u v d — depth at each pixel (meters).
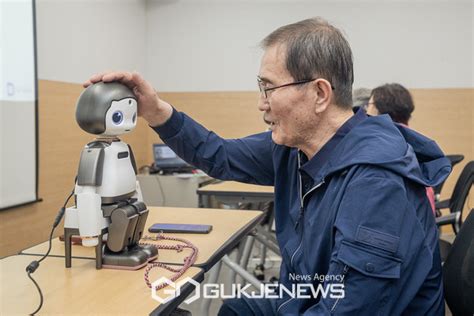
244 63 4.44
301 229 1.18
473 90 4.23
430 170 1.10
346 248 0.90
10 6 2.63
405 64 4.27
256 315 1.20
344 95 1.09
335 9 4.29
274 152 1.35
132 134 4.28
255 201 2.56
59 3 3.13
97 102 1.06
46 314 0.85
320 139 1.11
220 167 1.45
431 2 4.20
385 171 0.95
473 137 4.26
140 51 4.46
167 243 1.31
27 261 1.17
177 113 1.38
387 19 4.25
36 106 2.87
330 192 1.03
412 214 0.93
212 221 1.60
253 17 4.40
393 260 0.89
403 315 1.02
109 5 3.84
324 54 1.05
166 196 3.77
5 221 2.65
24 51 2.75
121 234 1.08
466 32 4.19
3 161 2.62
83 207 1.06
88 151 1.07
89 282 1.01
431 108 4.28
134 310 0.86
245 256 2.66
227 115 4.50
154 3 4.56
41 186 2.97
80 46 3.42
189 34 4.52
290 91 1.07
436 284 1.04
